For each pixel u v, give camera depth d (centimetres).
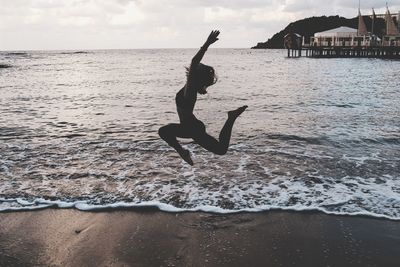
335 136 1230
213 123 1495
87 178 848
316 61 6956
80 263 518
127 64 7425
